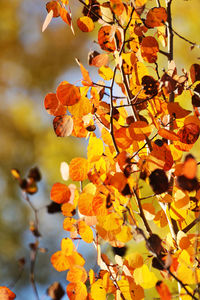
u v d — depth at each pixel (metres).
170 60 2.06
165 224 2.01
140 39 2.09
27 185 1.94
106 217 1.93
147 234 2.01
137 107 2.04
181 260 1.90
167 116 2.01
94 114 2.02
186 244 1.92
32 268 1.88
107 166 1.99
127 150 2.02
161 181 1.90
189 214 2.08
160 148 1.93
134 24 2.08
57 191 1.97
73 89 1.97
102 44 2.07
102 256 1.97
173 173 1.97
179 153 1.97
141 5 2.01
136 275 1.92
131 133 1.95
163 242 1.98
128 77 2.06
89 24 2.08
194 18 3.57
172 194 1.98
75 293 1.96
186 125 1.96
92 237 1.97
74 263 1.98
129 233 1.92
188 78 2.01
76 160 1.97
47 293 1.91
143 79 2.02
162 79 1.96
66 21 2.04
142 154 2.03
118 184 1.89
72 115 2.03
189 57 3.57
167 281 2.41
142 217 1.93
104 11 2.06
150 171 1.91
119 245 1.95
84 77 1.95
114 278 1.96
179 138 1.95
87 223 1.94
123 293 1.94
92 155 1.97
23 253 5.89
